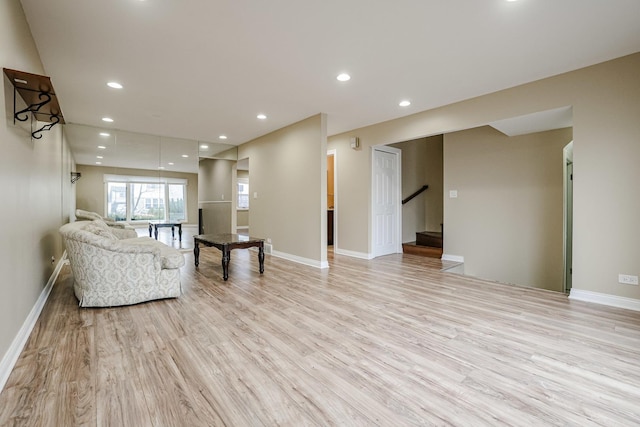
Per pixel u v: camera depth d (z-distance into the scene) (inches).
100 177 217.8
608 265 117.6
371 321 101.8
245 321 101.2
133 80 132.5
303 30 95.6
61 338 87.4
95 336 88.8
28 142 91.4
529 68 122.3
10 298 72.7
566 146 163.0
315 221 188.1
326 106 168.6
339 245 234.7
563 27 94.2
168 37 99.0
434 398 61.8
